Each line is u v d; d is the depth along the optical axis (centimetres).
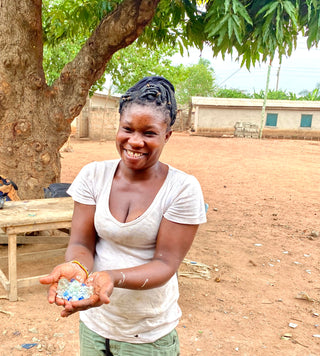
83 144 2039
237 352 306
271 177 1201
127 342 148
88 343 155
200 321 350
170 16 589
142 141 131
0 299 369
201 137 2833
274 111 3103
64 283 122
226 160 1577
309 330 347
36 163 521
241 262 506
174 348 156
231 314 367
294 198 915
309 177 1223
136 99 131
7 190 470
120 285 125
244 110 3098
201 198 142
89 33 683
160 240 138
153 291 144
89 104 2444
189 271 461
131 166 136
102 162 152
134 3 448
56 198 459
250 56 472
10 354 285
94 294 118
